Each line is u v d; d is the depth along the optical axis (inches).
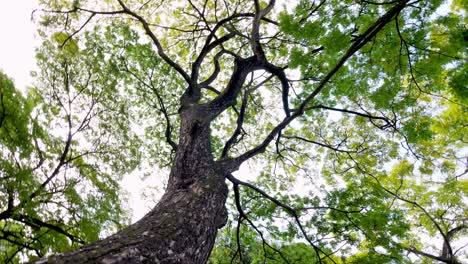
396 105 237.8
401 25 194.9
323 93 257.3
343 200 284.0
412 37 197.6
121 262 73.4
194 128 187.2
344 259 266.1
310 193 298.8
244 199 330.0
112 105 327.0
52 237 271.7
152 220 106.3
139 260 77.6
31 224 258.8
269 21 346.0
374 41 197.5
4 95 249.8
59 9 327.6
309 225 283.1
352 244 268.1
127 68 328.5
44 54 294.5
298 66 220.4
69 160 288.5
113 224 305.7
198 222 113.2
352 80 234.4
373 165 338.6
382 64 216.4
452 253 400.2
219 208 135.2
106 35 319.3
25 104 269.1
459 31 190.7
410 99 234.1
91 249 77.2
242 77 234.8
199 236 108.0
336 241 270.4
